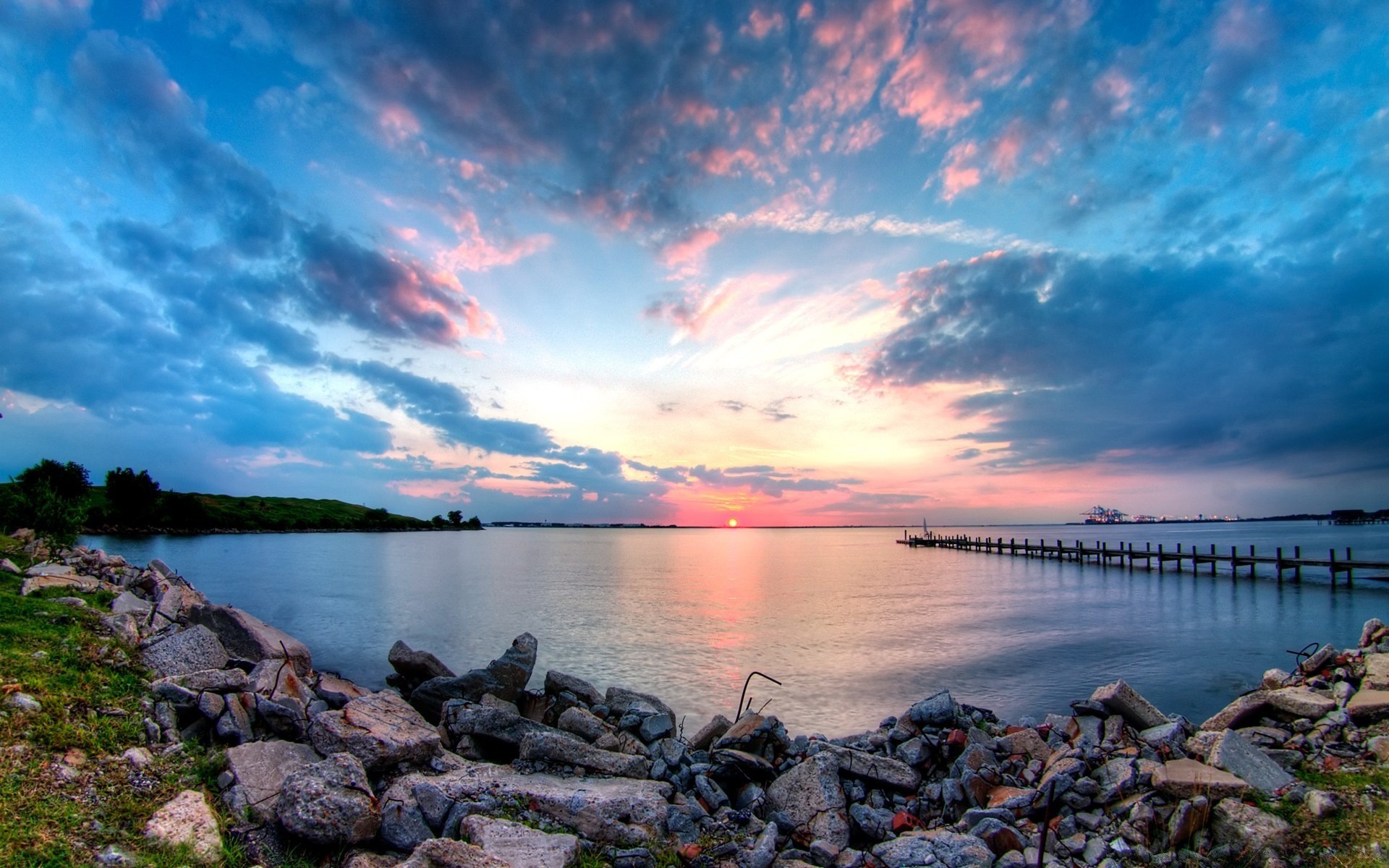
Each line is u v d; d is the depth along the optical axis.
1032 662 28.47
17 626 11.73
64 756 8.11
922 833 9.14
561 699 15.02
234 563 71.00
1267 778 9.53
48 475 48.25
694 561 99.50
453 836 8.20
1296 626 37.44
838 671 26.73
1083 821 9.34
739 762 11.48
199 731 10.11
